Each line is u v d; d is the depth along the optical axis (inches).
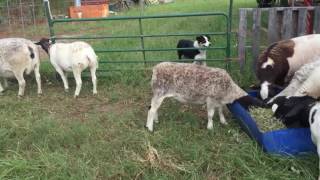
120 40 190.5
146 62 140.6
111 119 104.3
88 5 338.0
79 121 105.9
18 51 121.5
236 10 303.6
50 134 95.3
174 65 94.3
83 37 136.6
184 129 96.0
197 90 92.4
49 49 128.7
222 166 79.5
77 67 120.9
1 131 96.3
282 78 110.3
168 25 237.5
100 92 127.9
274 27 127.3
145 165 81.2
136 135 93.4
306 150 80.7
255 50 129.0
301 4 221.1
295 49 107.4
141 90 126.4
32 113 113.7
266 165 78.3
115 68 142.4
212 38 177.2
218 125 97.1
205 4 399.5
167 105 112.3
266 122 89.9
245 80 125.8
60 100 123.6
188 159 83.0
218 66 139.8
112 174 79.3
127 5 409.7
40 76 141.9
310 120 74.9
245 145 83.9
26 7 278.1
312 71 90.4
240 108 91.1
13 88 136.4
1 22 263.4
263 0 277.6
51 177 77.6
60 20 135.4
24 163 81.2
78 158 84.4
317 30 125.2
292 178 74.2
